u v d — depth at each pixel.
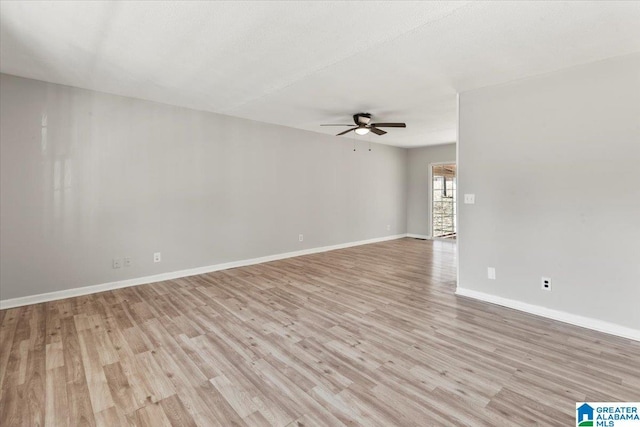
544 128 2.95
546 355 2.24
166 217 4.21
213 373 2.03
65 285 3.49
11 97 3.17
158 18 2.16
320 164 6.20
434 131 5.94
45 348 2.34
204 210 4.57
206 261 4.62
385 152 7.69
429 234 7.96
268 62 2.87
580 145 2.76
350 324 2.77
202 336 2.54
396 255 5.89
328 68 3.00
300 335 2.56
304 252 5.96
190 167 4.42
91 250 3.66
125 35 2.40
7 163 3.16
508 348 2.34
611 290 2.61
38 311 3.08
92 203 3.65
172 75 3.20
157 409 1.69
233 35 2.39
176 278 4.29
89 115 3.62
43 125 3.34
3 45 2.55
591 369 2.06
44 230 3.37
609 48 2.47
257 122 5.16
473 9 2.02
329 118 4.99
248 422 1.60
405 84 3.37
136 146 3.95
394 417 1.63
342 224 6.69
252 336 2.54
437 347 2.36
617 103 2.58
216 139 4.68
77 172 3.55
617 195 2.58
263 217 5.29
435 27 2.25
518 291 3.13
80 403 1.74
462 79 3.20
